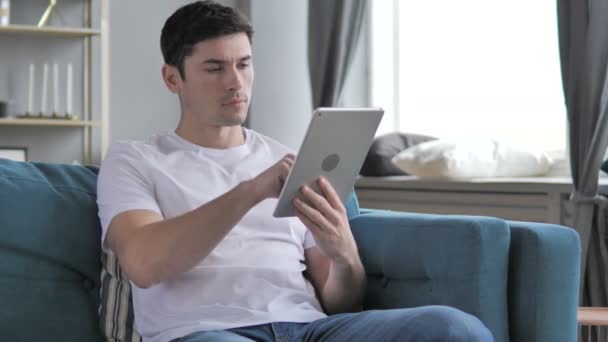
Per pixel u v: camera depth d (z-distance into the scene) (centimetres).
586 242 307
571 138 315
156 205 182
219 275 180
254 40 511
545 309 183
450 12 451
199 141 196
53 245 188
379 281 201
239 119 190
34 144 502
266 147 203
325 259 196
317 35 453
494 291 181
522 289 185
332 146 164
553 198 327
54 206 190
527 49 410
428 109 466
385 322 165
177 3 528
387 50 489
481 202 359
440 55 458
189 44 189
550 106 399
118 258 177
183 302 177
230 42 189
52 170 197
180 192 186
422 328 158
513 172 382
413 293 191
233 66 189
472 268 180
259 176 170
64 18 511
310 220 173
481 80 435
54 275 188
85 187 197
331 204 173
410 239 192
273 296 180
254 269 183
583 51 314
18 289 183
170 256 167
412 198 396
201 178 190
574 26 317
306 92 509
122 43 517
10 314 181
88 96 505
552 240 184
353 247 182
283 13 511
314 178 169
